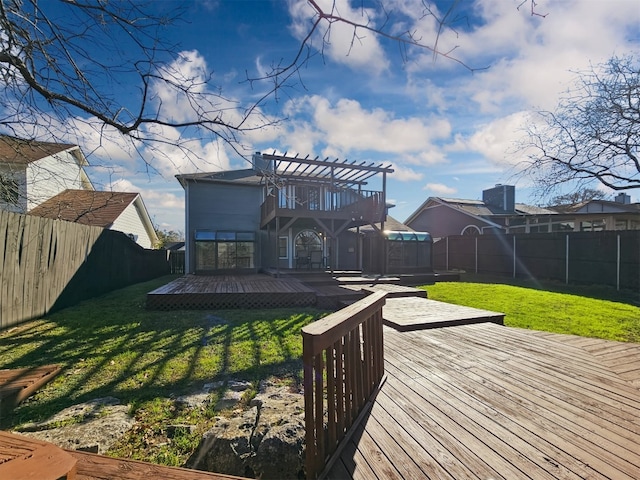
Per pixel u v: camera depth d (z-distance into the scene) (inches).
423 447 79.8
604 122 297.4
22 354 161.0
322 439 71.7
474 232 781.9
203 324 223.0
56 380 131.4
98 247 344.5
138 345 175.9
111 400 114.0
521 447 79.4
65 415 103.0
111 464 71.9
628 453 76.8
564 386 116.4
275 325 221.0
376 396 108.4
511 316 245.6
